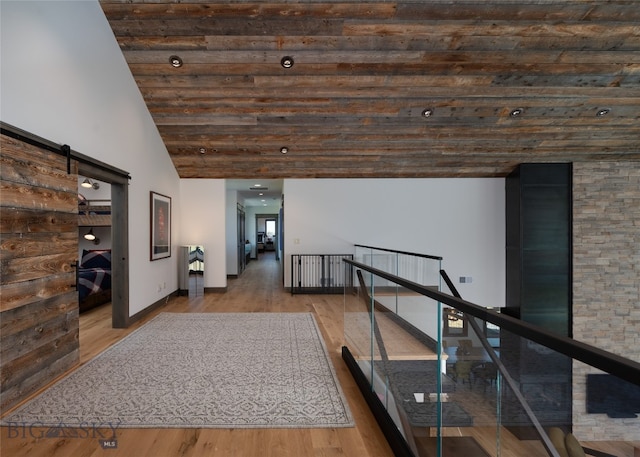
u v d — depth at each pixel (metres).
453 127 5.26
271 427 2.11
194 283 6.32
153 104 4.74
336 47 3.88
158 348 3.47
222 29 3.68
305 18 3.56
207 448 1.91
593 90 4.54
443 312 1.75
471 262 6.86
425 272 6.32
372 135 5.43
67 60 3.04
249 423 2.15
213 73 4.22
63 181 2.89
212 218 6.59
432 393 1.91
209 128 5.20
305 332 4.04
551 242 6.21
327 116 4.98
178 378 2.77
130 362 3.10
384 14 3.53
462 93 4.57
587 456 1.03
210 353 3.34
